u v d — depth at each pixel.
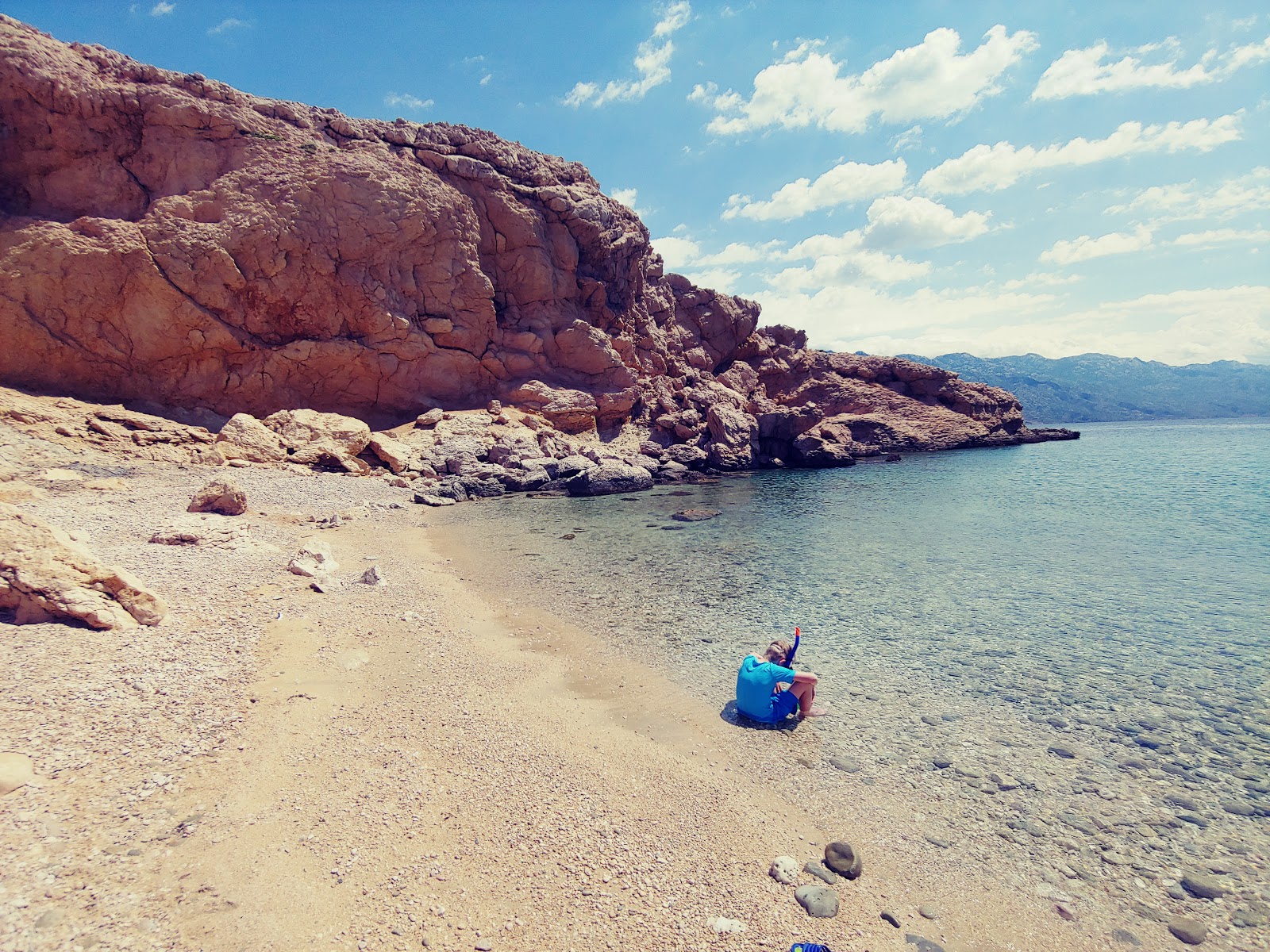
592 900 4.71
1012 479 34.25
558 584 14.48
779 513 24.31
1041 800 6.46
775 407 50.41
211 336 29.17
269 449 26.73
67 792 5.13
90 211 28.55
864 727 7.98
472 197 38.22
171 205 28.83
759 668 8.08
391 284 34.66
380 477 28.30
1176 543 18.38
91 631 8.21
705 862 5.29
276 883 4.54
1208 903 5.07
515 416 37.00
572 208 41.06
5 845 4.38
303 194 31.44
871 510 24.86
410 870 4.88
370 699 7.91
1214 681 9.27
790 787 6.62
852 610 12.65
